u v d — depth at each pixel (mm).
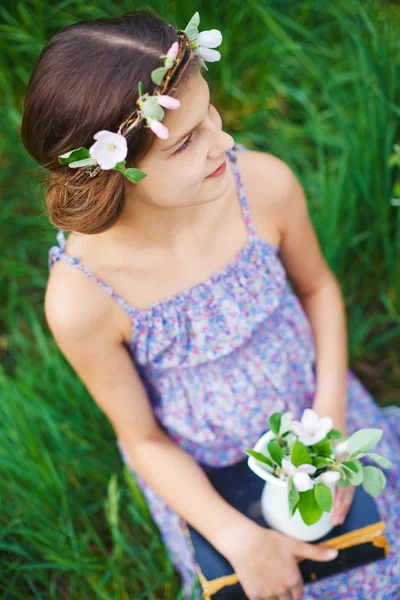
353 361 2150
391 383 2113
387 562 1562
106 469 1940
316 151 2398
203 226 1343
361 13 2098
